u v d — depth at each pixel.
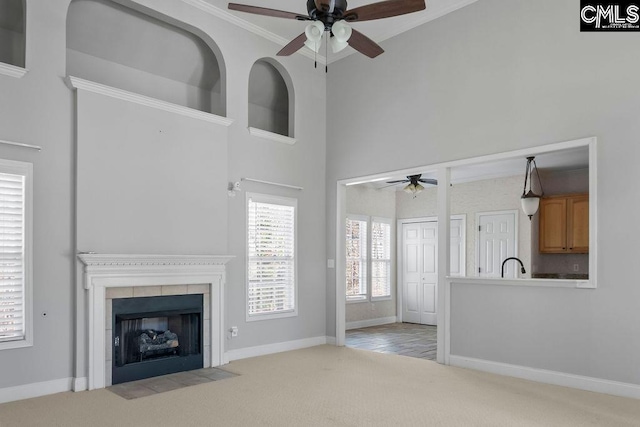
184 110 5.09
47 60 4.23
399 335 7.57
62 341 4.21
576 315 4.42
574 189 7.69
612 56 4.33
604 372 4.23
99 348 4.34
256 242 5.89
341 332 6.56
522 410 3.73
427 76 5.73
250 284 5.80
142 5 4.89
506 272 8.04
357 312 8.53
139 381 4.56
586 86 4.47
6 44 4.60
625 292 4.14
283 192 6.22
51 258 4.18
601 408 3.78
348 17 3.59
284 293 6.19
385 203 9.32
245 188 5.77
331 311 6.64
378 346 6.55
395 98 6.04
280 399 4.00
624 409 3.75
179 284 4.96
